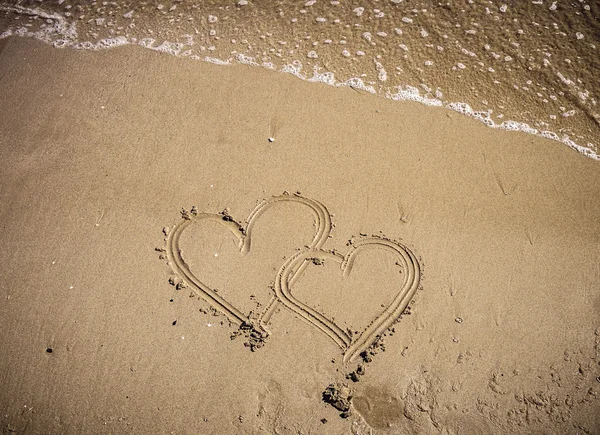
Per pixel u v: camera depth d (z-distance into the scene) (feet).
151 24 5.49
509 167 4.67
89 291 4.12
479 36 5.25
